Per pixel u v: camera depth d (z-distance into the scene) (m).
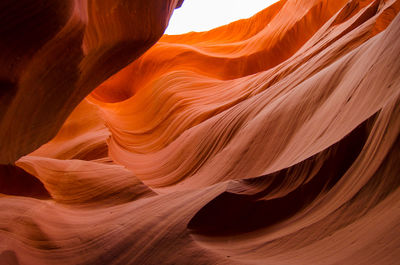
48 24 1.44
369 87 4.23
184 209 4.27
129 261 3.86
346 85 5.33
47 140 2.83
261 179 4.31
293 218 3.71
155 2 3.00
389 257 2.02
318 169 3.80
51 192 5.85
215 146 8.91
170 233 3.96
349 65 5.95
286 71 10.28
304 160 3.99
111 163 8.80
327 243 2.84
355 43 7.87
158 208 4.63
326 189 3.64
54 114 2.44
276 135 6.65
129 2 2.59
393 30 4.40
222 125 9.28
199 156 9.19
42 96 2.01
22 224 4.27
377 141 3.16
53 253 4.15
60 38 1.65
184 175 9.13
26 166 6.12
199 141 9.60
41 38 1.49
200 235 3.89
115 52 2.92
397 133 2.86
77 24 1.72
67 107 2.71
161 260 3.63
